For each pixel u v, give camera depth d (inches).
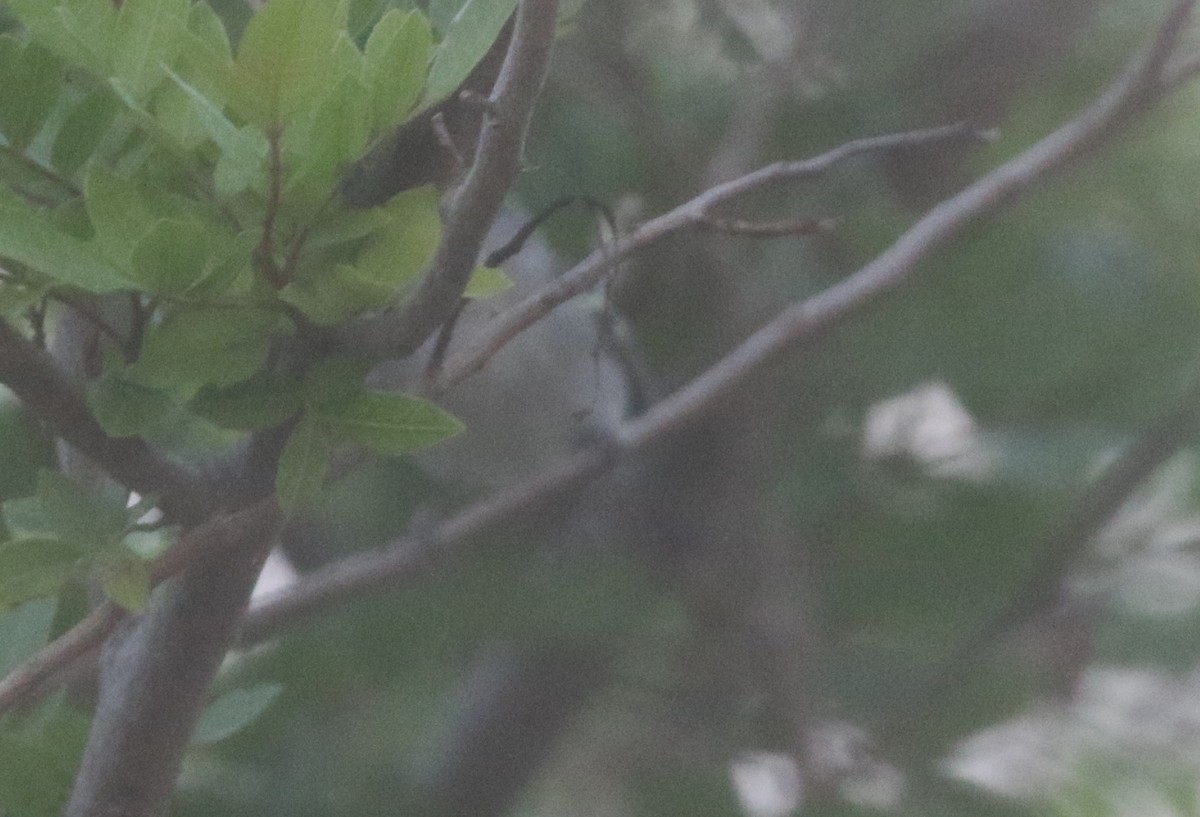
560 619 285.4
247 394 122.5
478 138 131.1
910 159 328.8
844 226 308.5
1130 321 318.3
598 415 328.5
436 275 122.6
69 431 122.2
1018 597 290.5
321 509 315.6
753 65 300.7
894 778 276.8
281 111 110.4
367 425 122.8
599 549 300.7
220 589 132.2
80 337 138.5
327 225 116.5
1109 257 323.0
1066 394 320.8
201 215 115.1
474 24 117.2
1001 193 248.5
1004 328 315.0
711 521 305.7
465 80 130.6
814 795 272.1
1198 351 319.6
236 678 293.0
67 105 122.4
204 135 114.1
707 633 303.0
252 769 293.1
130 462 124.3
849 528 315.6
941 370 318.0
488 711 333.4
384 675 291.1
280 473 121.8
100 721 138.1
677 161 288.0
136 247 108.7
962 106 330.0
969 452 317.1
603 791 355.9
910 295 312.8
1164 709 319.6
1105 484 289.6
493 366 331.3
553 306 138.9
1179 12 239.8
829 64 307.4
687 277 303.4
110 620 126.6
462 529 273.3
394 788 314.7
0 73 118.0
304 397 123.0
